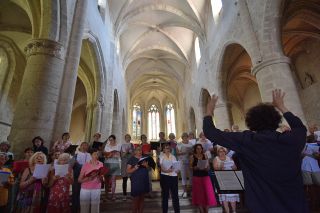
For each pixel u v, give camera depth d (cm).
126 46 2167
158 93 3634
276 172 150
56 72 718
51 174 476
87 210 448
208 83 1593
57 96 715
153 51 2480
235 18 1101
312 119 1286
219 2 1400
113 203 628
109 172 661
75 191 549
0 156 475
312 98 1291
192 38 2125
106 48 1452
